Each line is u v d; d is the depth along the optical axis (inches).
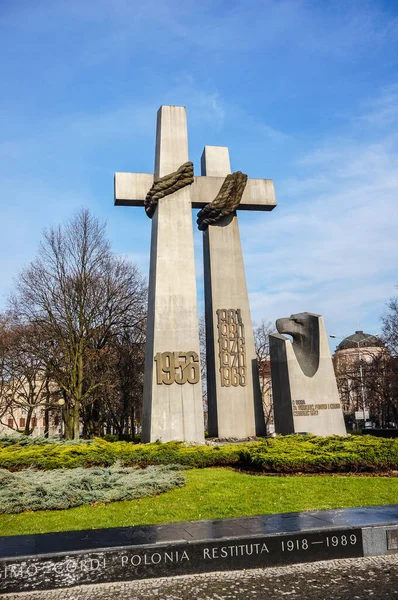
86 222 1250.6
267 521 332.5
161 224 880.3
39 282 1225.4
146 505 422.6
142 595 260.1
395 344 1637.6
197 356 842.8
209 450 637.9
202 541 291.6
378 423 2032.5
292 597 254.5
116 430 1689.2
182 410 821.9
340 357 2148.1
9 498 414.3
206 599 253.4
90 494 431.5
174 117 941.2
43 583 271.0
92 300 1282.0
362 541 313.7
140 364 1416.1
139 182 923.4
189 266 873.5
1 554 275.4
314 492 462.3
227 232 947.3
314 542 305.9
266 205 965.8
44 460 576.1
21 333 1254.9
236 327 912.3
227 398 884.0
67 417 1302.9
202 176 944.9
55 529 359.9
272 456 565.3
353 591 260.5
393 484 494.3
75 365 1181.1
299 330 917.8
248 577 281.3
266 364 1918.1
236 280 932.6
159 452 618.2
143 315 1366.9
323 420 855.7
